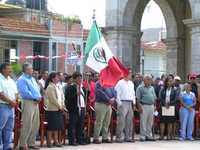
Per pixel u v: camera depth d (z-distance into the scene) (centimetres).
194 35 2398
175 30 3092
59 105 1645
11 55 3678
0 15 4234
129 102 1834
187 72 3081
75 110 1702
